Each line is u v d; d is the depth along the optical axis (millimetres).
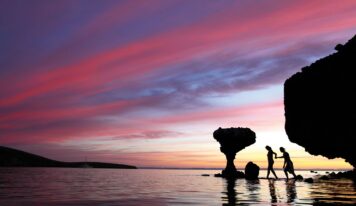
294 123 25953
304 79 24953
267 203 11008
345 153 22328
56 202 11711
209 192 16125
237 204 10820
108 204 11070
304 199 12109
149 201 11992
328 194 13961
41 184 25094
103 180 34219
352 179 28141
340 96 21594
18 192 16625
